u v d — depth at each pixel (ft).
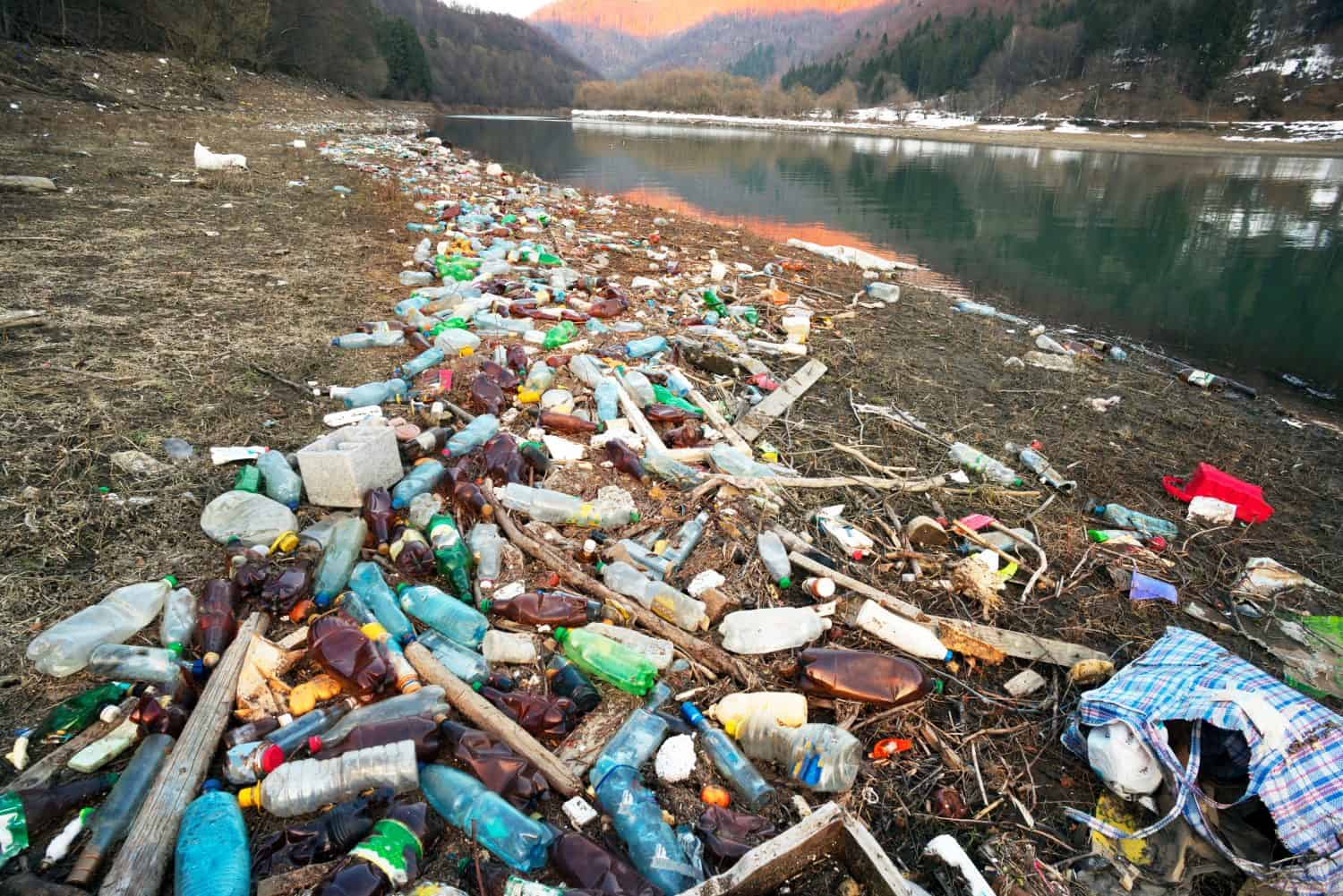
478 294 23.49
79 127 50.31
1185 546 14.79
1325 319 34.14
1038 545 14.33
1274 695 8.54
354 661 8.87
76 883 6.59
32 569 10.05
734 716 9.33
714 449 15.84
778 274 34.45
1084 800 9.13
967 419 20.25
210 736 7.93
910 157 122.21
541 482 13.97
